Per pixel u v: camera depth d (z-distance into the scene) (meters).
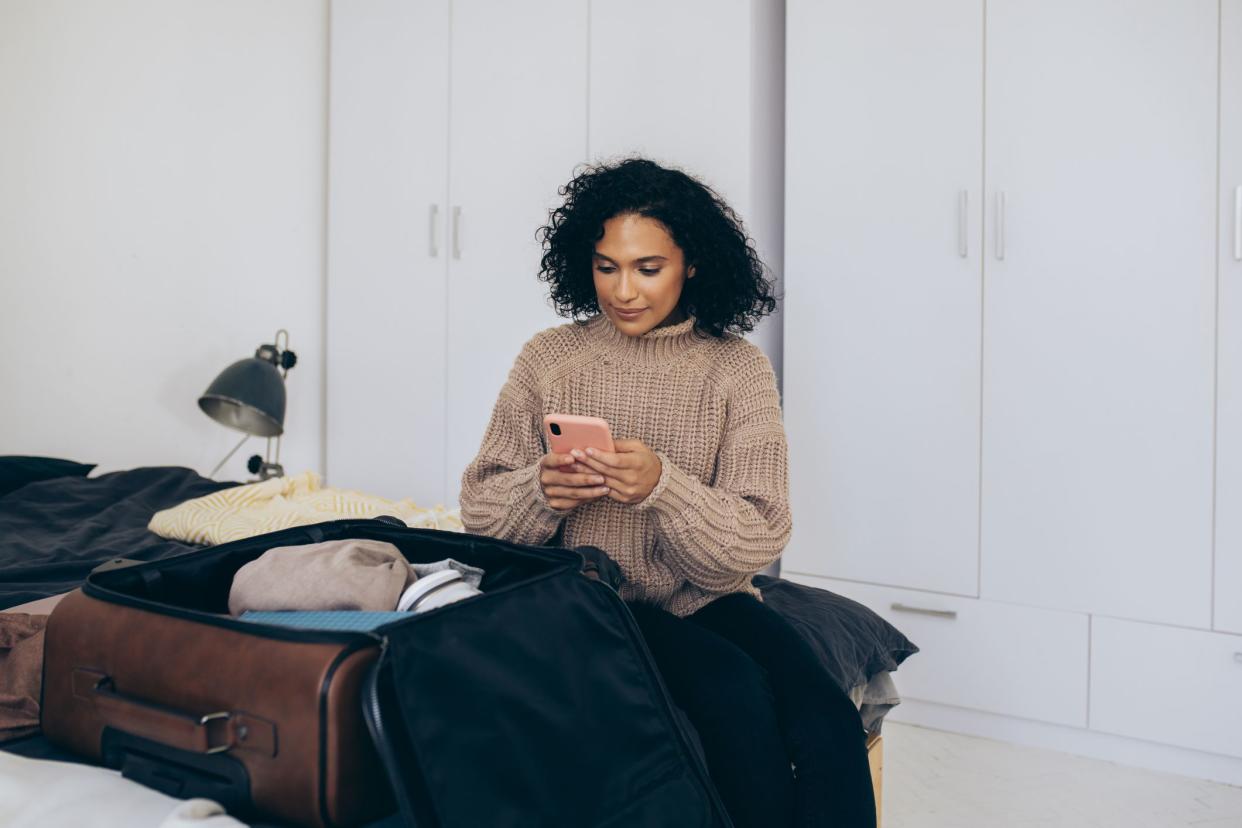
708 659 1.21
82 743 0.94
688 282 1.39
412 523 2.22
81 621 0.95
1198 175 2.18
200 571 1.11
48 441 2.74
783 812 1.15
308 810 0.80
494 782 0.84
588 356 1.39
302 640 0.82
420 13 3.12
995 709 2.44
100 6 2.78
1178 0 2.19
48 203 2.71
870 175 2.54
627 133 2.79
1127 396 2.27
